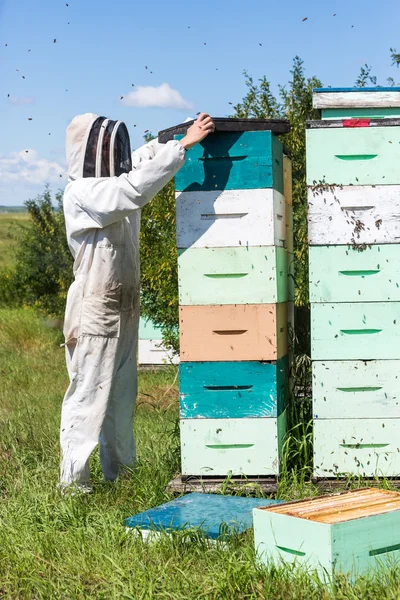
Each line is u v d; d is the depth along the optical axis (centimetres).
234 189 424
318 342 419
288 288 479
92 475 512
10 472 518
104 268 457
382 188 410
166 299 850
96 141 459
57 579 328
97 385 459
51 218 1580
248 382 430
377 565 304
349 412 420
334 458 423
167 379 1024
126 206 437
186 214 428
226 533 346
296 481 425
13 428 640
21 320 1432
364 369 418
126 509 418
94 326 457
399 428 417
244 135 421
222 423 432
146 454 538
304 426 464
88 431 457
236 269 426
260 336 427
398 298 413
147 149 502
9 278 2011
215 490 426
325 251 416
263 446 430
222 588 295
